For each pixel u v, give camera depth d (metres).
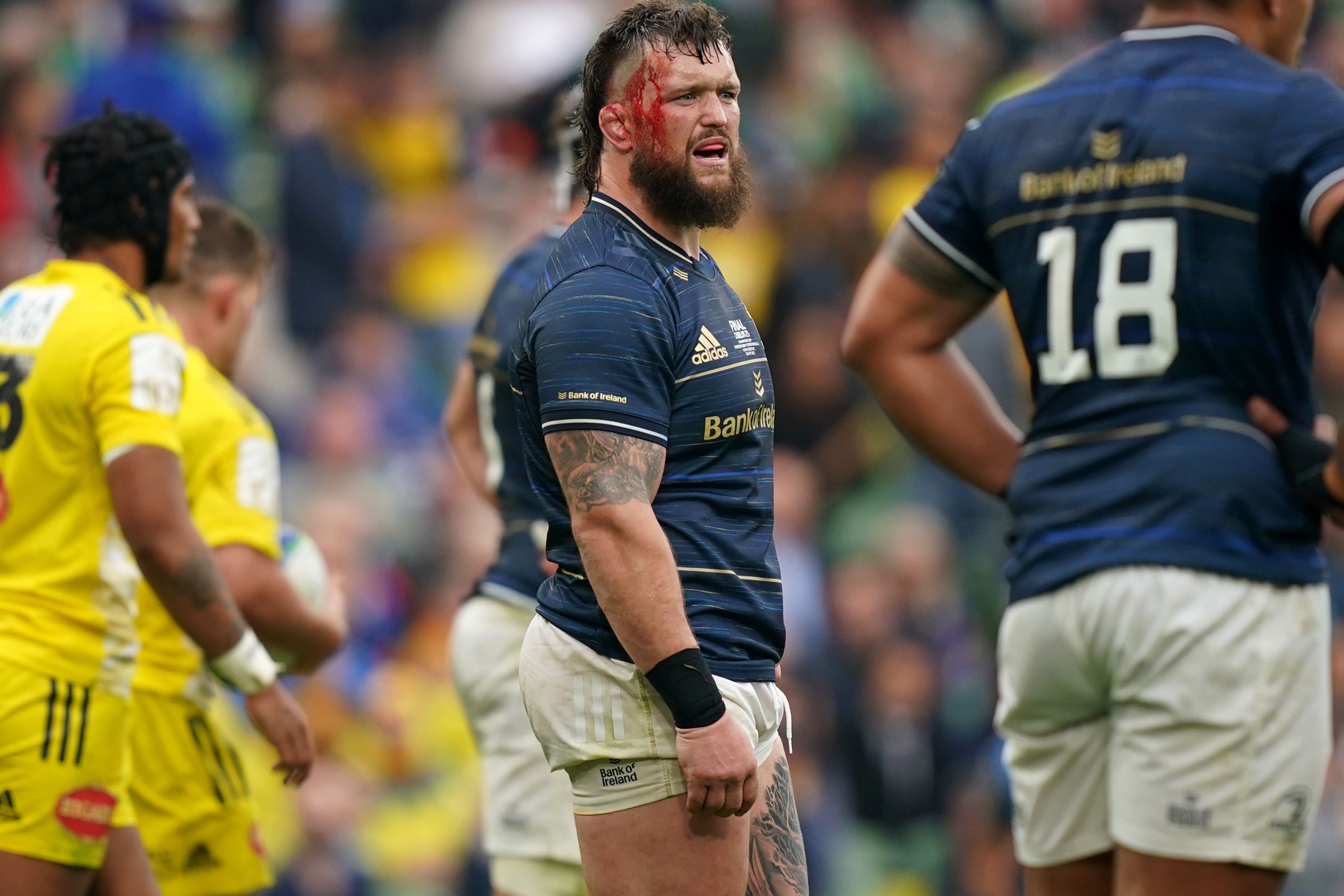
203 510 16.48
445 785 27.59
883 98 49.41
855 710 31.45
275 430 34.88
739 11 47.06
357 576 29.22
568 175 17.52
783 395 38.59
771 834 12.16
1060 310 13.09
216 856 16.62
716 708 11.28
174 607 14.37
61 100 41.06
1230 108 12.66
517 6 46.78
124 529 14.06
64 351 14.10
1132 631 12.52
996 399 35.00
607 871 11.90
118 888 14.61
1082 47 52.75
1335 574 35.56
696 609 11.70
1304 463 12.46
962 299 14.30
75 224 14.83
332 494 32.28
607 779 11.86
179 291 17.55
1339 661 33.38
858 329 14.62
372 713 27.08
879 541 34.56
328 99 42.97
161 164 14.99
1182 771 12.46
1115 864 13.02
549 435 11.52
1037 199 13.23
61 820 13.93
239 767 17.05
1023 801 13.69
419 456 35.41
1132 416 12.77
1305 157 12.36
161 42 40.38
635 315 11.53
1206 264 12.58
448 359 38.88
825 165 46.25
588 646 11.85
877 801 30.92
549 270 11.95
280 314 38.94
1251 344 12.61
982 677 32.91
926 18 51.62
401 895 26.09
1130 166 12.81
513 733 17.38
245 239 17.97
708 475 11.87
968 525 36.56
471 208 42.94
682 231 12.05
